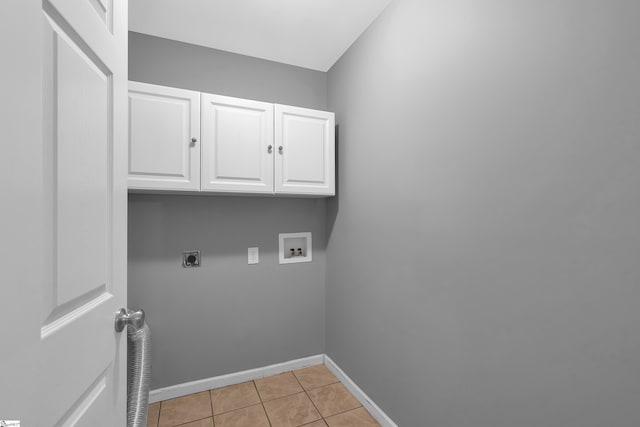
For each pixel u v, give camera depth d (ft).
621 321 2.39
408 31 4.91
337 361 7.30
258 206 7.24
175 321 6.45
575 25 2.67
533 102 3.03
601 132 2.49
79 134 1.99
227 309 6.93
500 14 3.38
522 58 3.14
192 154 5.63
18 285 1.40
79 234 1.98
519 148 3.17
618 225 2.40
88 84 2.11
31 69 1.49
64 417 1.82
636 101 2.29
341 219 7.13
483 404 3.60
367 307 6.06
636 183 2.30
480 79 3.63
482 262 3.61
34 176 1.51
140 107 5.31
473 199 3.74
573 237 2.71
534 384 3.04
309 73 7.72
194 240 6.62
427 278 4.50
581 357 2.66
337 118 7.34
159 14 5.61
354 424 5.57
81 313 2.02
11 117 1.35
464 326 3.87
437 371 4.31
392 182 5.31
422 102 4.60
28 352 1.46
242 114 6.07
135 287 6.12
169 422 5.61
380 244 5.65
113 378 2.55
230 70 6.90
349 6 5.47
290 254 7.69
